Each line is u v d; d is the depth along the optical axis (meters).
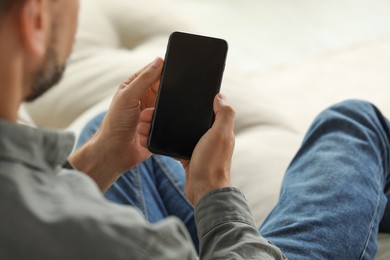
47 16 0.52
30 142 0.50
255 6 2.39
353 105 1.09
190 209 1.04
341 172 0.96
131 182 1.02
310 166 1.00
